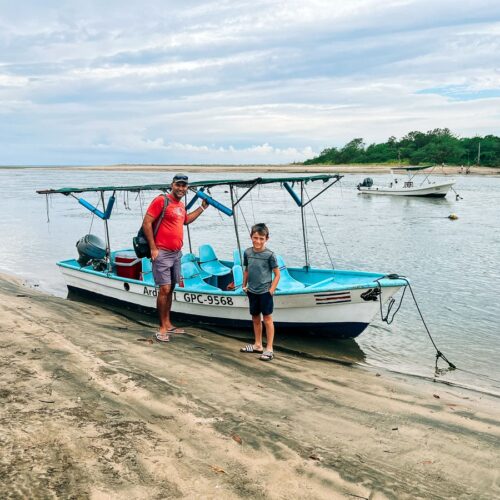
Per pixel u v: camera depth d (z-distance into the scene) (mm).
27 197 45906
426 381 7188
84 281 11828
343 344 8859
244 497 3682
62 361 6203
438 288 12852
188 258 11344
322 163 133375
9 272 15219
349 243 20312
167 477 3846
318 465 4246
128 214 33250
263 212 34438
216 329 9477
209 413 5125
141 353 6965
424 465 4434
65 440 4246
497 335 9398
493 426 5438
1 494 3439
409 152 114875
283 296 8586
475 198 42875
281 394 5930
